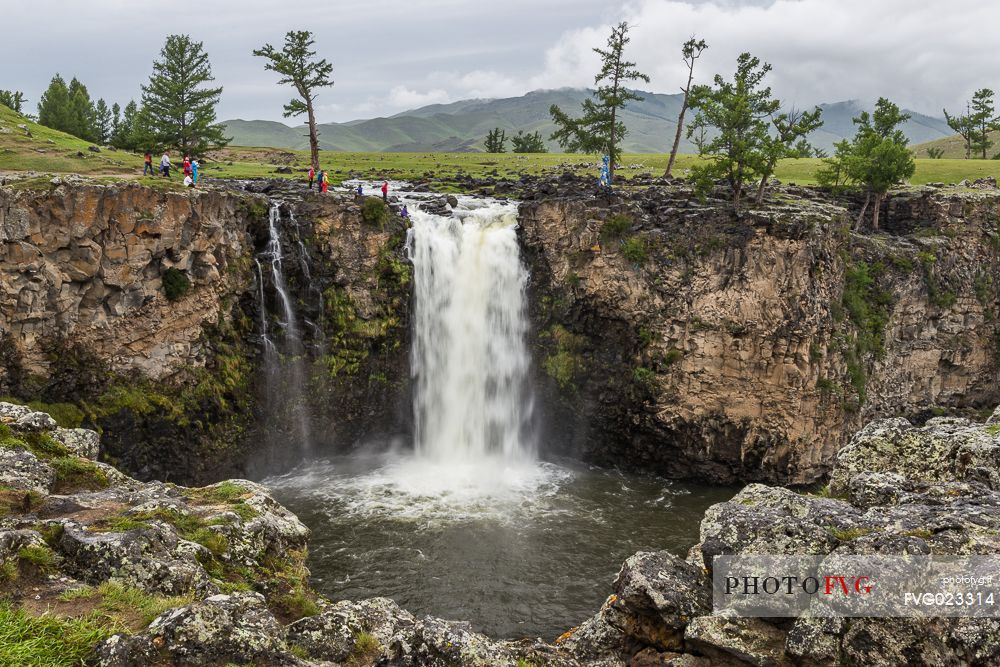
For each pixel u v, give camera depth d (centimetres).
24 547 1357
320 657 1338
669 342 4453
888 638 1348
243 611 1286
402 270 4516
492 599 2895
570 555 3291
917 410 5103
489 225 4928
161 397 3697
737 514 1723
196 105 7138
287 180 5456
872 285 4734
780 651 1459
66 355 3388
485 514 3734
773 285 4203
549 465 4669
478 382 4844
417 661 1416
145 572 1387
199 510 1742
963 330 5206
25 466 1755
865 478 1833
